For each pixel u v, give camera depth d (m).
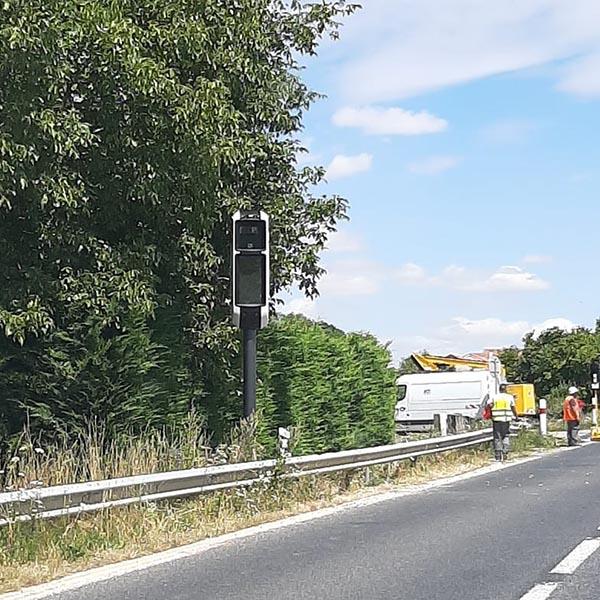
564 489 17.16
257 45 16.45
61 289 14.40
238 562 10.36
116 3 13.73
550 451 28.41
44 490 10.79
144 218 15.97
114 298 14.58
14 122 12.38
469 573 9.67
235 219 15.95
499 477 19.78
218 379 18.14
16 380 14.41
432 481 18.97
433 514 13.99
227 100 15.40
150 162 14.74
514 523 12.97
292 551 11.01
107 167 14.88
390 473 19.41
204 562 10.37
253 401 16.06
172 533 11.85
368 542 11.58
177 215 15.96
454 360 43.94
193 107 14.12
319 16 18.22
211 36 15.30
